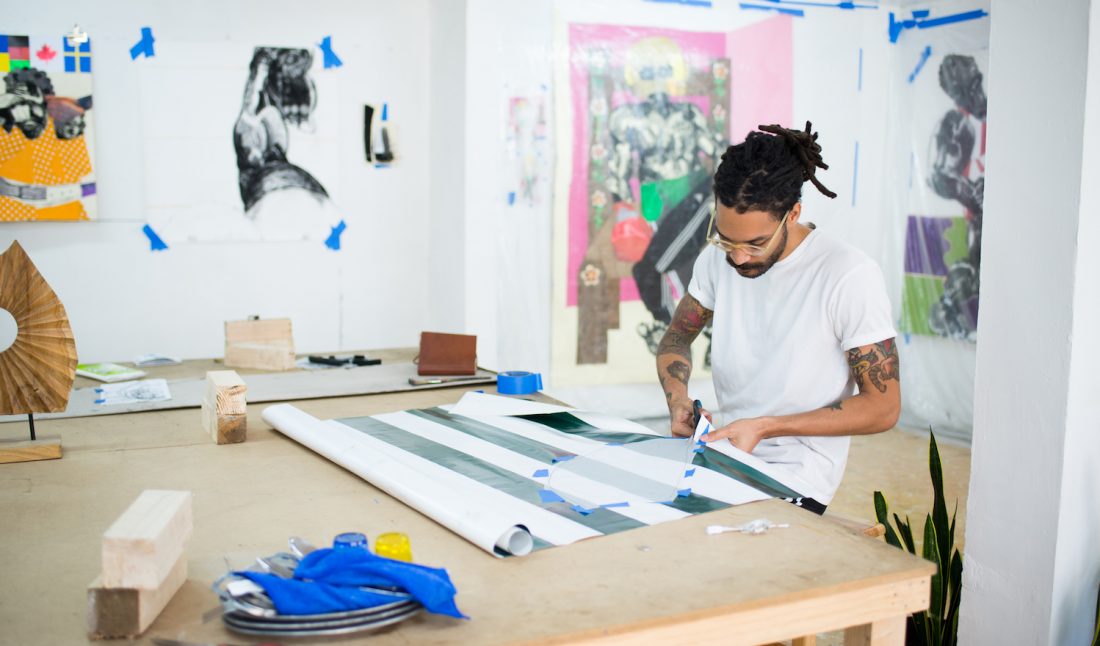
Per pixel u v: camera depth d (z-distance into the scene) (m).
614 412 5.28
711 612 1.19
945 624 2.42
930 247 5.30
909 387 5.51
